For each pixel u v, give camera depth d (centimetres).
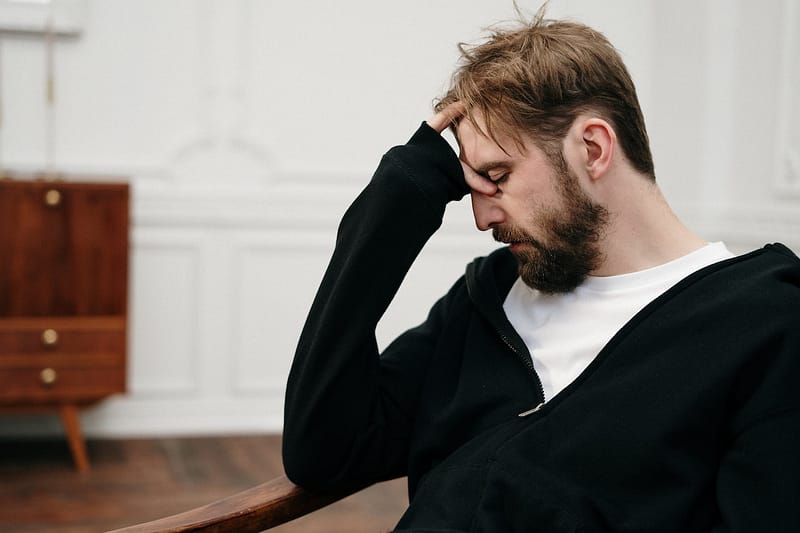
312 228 464
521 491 136
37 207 382
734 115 461
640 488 131
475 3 471
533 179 140
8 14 419
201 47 446
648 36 493
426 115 471
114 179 441
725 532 123
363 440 150
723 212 466
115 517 338
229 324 459
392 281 145
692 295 137
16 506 346
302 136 461
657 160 490
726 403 129
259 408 464
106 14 434
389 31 465
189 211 450
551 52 138
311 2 457
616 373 138
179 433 455
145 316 450
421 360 161
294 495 147
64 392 391
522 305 156
